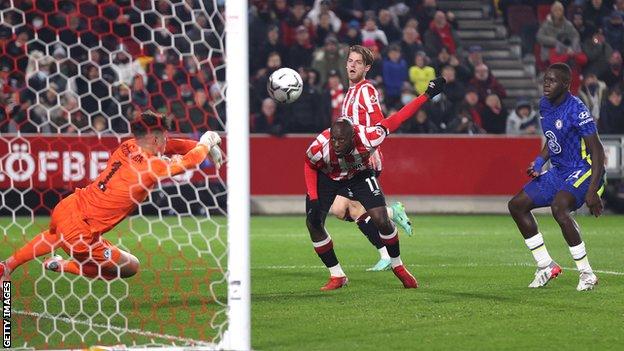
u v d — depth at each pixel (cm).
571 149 1770
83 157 3347
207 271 1925
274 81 1836
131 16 3516
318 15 3972
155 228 3042
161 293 1741
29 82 3278
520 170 3725
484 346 1285
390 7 4200
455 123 3781
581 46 4131
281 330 1395
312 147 1739
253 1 3894
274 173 3641
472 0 4656
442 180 3700
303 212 3653
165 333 1375
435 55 4003
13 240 2666
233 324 1202
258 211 3634
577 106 1745
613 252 2470
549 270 1820
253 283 1900
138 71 3372
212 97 3372
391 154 3678
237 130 1191
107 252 1611
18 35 3409
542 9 4559
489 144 3712
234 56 1194
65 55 3431
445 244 2662
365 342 1309
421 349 1266
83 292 1753
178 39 3506
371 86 1847
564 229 1777
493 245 2638
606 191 3712
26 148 3319
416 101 1730
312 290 1802
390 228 1786
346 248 2550
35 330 1401
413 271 2077
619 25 4222
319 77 3659
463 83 3900
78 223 1582
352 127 1706
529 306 1603
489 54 4488
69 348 1275
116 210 1588
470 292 1764
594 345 1294
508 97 4353
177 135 2967
